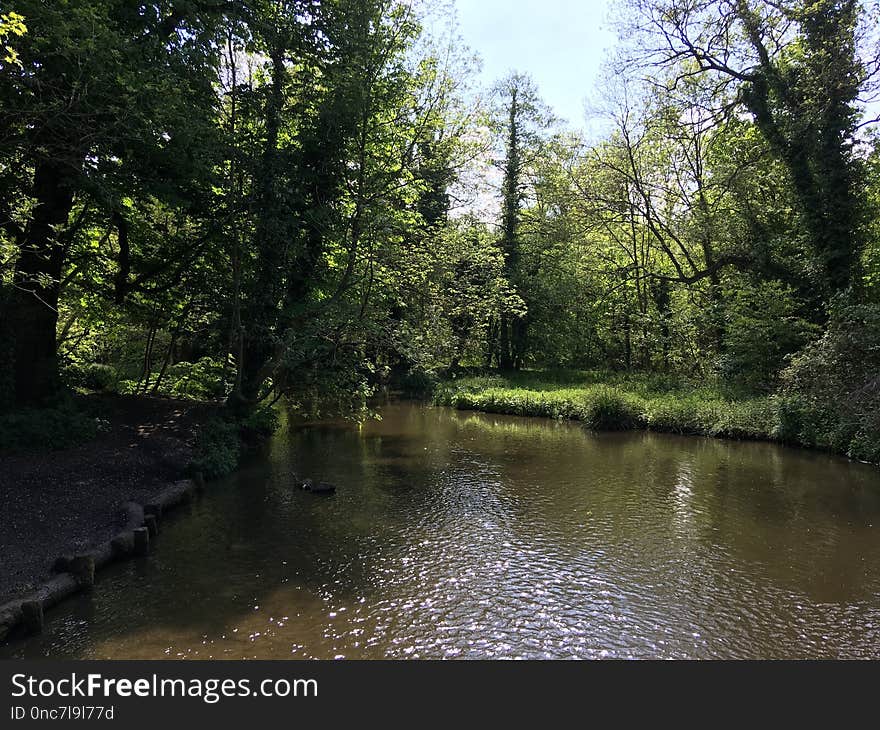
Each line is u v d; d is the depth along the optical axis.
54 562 6.91
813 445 14.96
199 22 11.61
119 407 14.67
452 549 8.16
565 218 29.48
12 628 5.68
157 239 16.05
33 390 11.94
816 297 18.78
